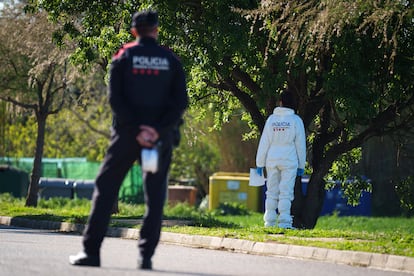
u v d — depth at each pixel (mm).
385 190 72688
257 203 75500
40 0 36438
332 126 38219
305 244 22016
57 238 26250
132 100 15250
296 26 26906
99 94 77500
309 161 38875
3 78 49594
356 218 67188
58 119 82188
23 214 40031
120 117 15133
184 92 15523
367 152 69438
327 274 16938
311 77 33344
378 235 25359
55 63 46781
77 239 26000
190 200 79062
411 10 25156
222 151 83312
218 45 31922
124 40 33812
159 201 15336
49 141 89062
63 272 14680
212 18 32469
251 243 22984
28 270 15047
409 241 23531
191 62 33250
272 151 28953
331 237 24953
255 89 35094
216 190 75875
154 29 15555
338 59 31984
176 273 15102
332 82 31609
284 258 21156
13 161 80500
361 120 33281
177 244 25406
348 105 31719
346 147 35094
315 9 26359
